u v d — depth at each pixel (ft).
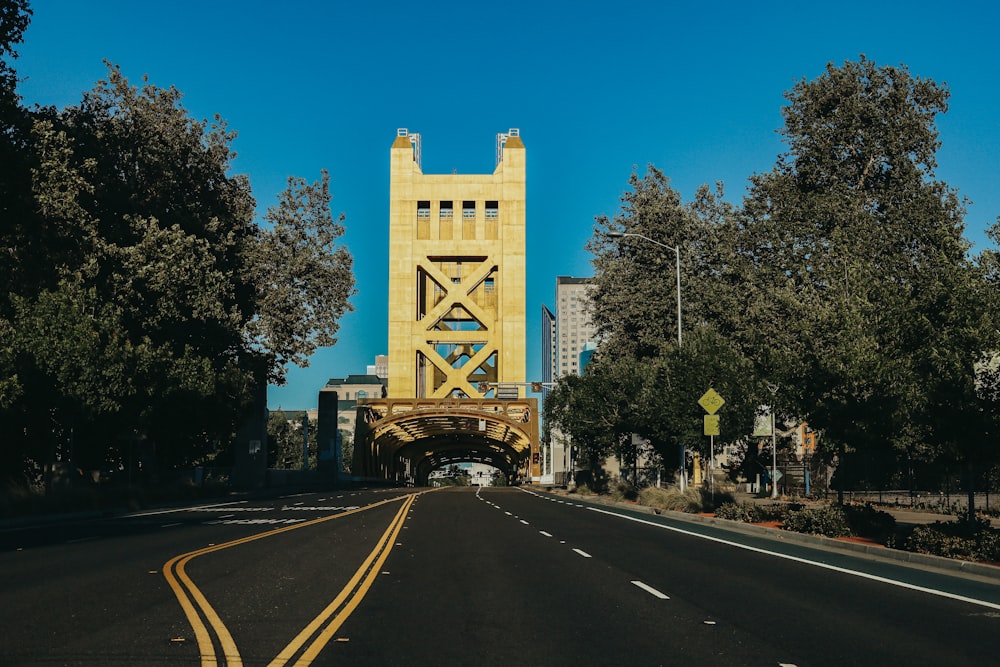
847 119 171.94
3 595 42.16
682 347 134.21
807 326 97.09
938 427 65.62
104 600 40.70
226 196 203.41
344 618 36.65
